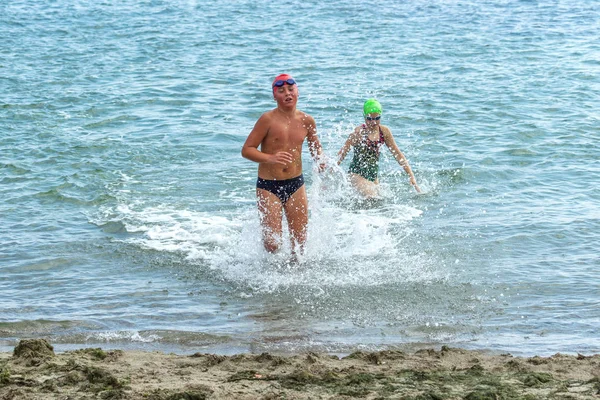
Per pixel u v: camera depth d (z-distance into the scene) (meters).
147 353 7.02
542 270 9.48
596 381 5.90
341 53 24.78
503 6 34.72
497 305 8.50
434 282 9.19
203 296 8.91
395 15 32.44
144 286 9.19
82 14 33.41
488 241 10.51
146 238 10.74
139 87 20.55
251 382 5.98
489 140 15.63
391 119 17.19
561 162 14.16
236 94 19.86
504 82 20.70
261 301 8.76
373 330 7.90
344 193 12.73
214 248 10.41
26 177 13.37
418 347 7.42
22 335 7.82
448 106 18.25
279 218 10.03
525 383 5.88
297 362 6.66
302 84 20.64
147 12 33.94
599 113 17.55
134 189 12.84
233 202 12.26
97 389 5.77
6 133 16.12
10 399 5.59
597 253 9.98
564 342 7.49
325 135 16.06
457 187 12.98
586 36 27.23
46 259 9.96
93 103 18.84
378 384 5.89
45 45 26.48
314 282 9.29
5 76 21.61
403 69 22.44
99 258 10.05
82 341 7.66
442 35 27.86
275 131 9.95
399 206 12.15
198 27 29.97
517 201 12.19
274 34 28.23
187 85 20.80
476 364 6.51
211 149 15.23
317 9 34.19
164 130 16.56
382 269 9.63
